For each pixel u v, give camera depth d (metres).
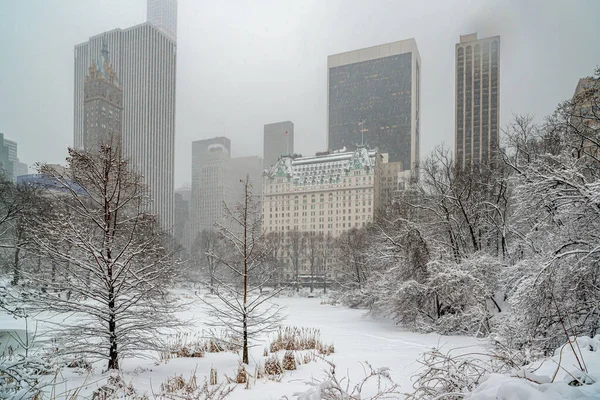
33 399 6.81
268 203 140.25
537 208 15.68
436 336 19.89
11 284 9.89
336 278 54.94
